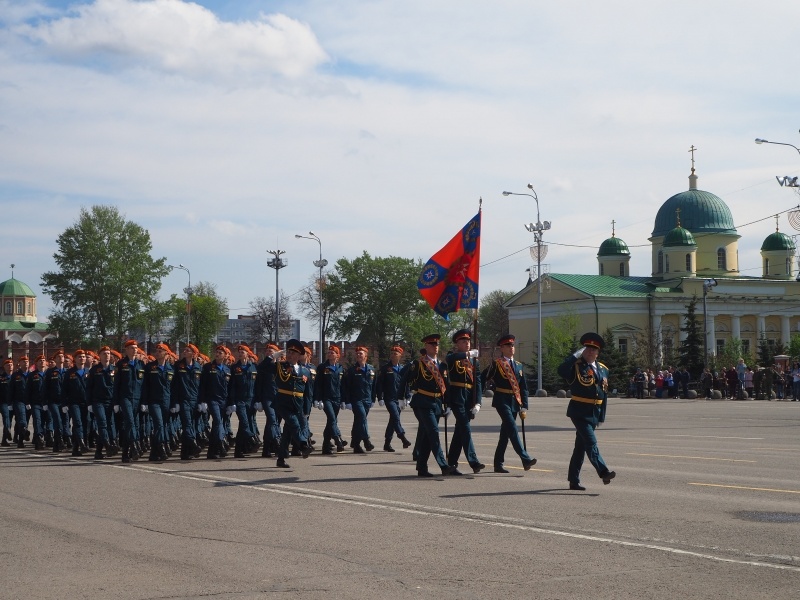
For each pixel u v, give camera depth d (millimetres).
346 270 113000
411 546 9328
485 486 13766
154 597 7457
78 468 17328
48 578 8188
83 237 90438
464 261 18453
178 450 21094
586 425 13203
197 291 122625
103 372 19516
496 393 15328
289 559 8797
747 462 17047
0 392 24125
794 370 53312
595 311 87750
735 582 7781
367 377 20219
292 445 19234
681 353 78562
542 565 8438
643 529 10109
